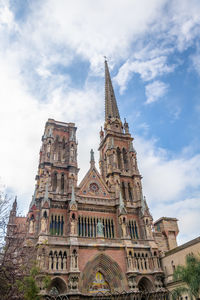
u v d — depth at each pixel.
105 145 81.12
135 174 72.81
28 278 30.34
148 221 64.12
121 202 63.00
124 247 57.22
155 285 55.62
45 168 62.78
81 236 55.66
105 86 99.38
